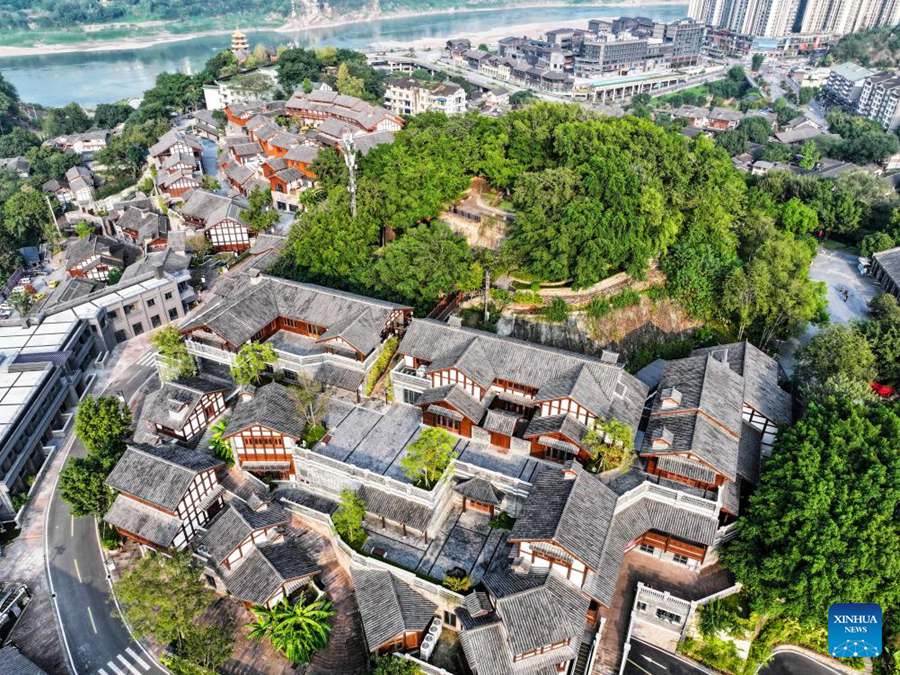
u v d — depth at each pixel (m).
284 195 129.62
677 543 58.28
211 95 193.88
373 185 93.81
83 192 155.12
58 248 137.75
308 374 72.44
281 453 65.88
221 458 68.31
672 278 90.00
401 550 58.84
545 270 82.38
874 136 180.62
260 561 58.03
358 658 55.06
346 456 64.19
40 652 57.03
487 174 100.69
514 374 65.38
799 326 85.19
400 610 53.09
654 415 62.94
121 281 104.25
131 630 58.59
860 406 60.25
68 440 80.75
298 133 159.12
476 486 60.16
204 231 120.44
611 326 85.19
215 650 52.91
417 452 59.34
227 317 73.25
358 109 157.88
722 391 63.66
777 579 53.53
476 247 94.75
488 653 49.41
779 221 115.38
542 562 52.94
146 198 149.62
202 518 63.16
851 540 52.28
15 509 70.38
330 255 86.00
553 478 56.56
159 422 69.31
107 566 64.38
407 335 70.56
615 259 83.56
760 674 57.50
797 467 54.88
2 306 116.50
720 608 56.03
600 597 51.47
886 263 104.12
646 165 93.31
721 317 89.00
